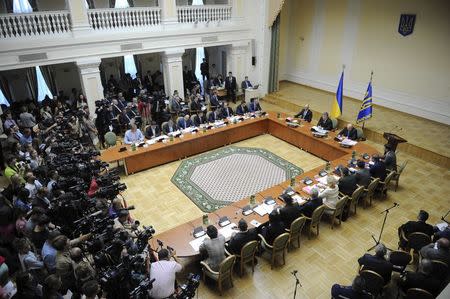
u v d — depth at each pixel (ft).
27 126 35.47
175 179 29.76
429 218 24.17
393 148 27.30
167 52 41.65
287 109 46.42
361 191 23.31
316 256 20.67
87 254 16.63
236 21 46.78
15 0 41.19
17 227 18.47
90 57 36.65
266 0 45.91
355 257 20.61
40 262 16.06
